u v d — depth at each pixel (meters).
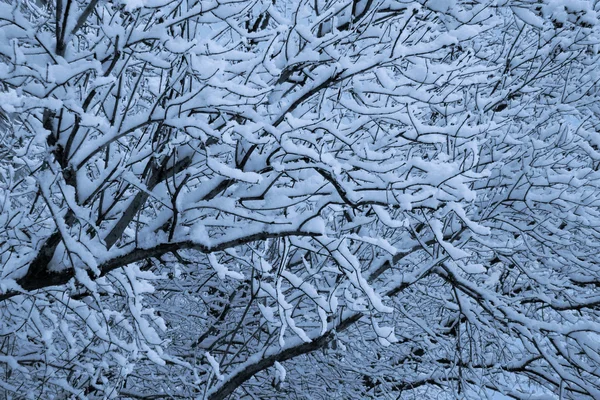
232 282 7.93
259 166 4.54
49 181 3.78
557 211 7.05
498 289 9.73
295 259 7.07
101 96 4.06
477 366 9.12
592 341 7.08
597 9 7.35
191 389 7.72
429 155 6.51
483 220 7.25
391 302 7.80
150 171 4.85
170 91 4.37
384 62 4.54
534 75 7.21
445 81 4.82
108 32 3.65
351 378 8.87
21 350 6.18
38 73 3.48
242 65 4.30
